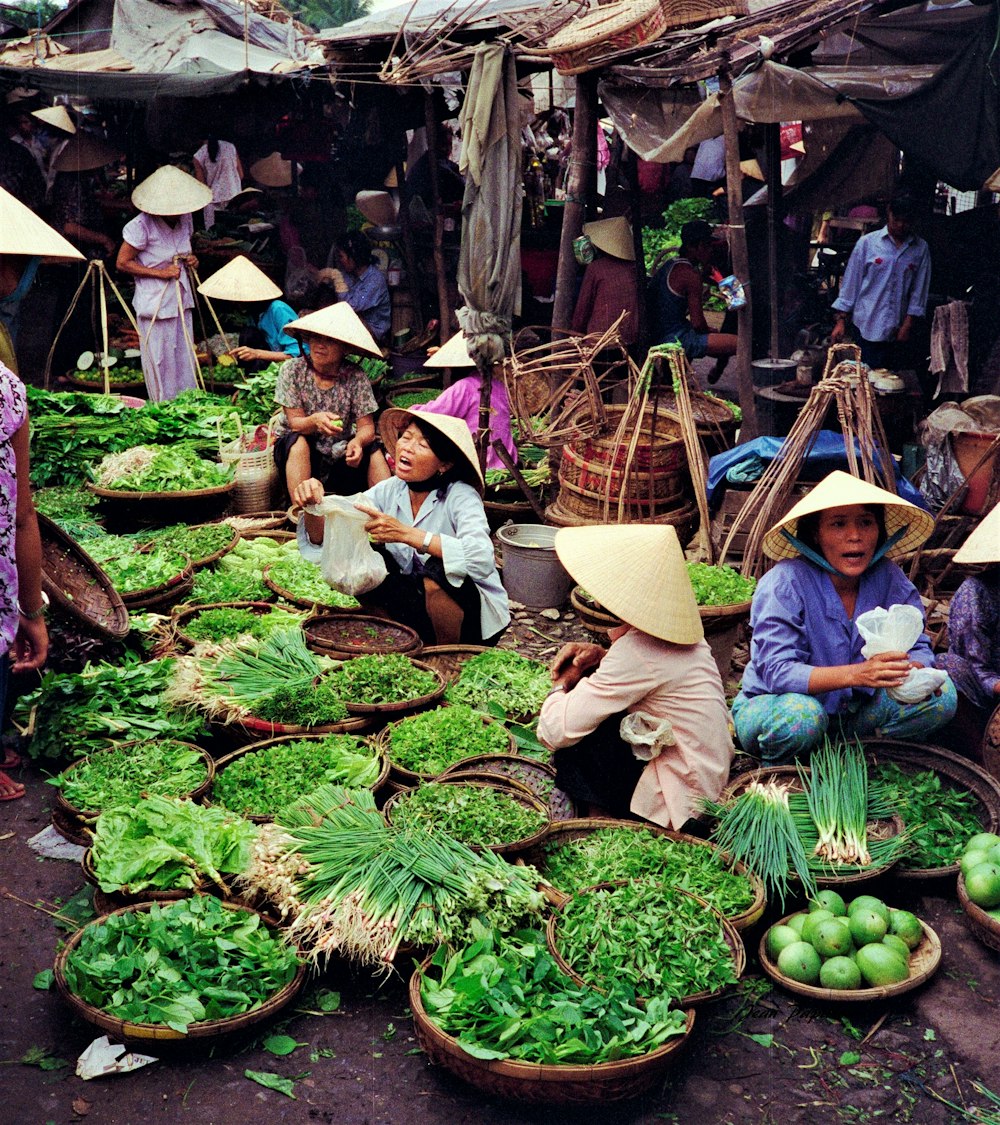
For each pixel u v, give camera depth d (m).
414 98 10.77
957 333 8.43
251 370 10.14
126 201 11.70
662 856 3.63
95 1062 3.09
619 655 3.81
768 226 9.81
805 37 7.50
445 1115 3.00
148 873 3.49
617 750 3.95
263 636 5.17
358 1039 3.26
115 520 7.07
